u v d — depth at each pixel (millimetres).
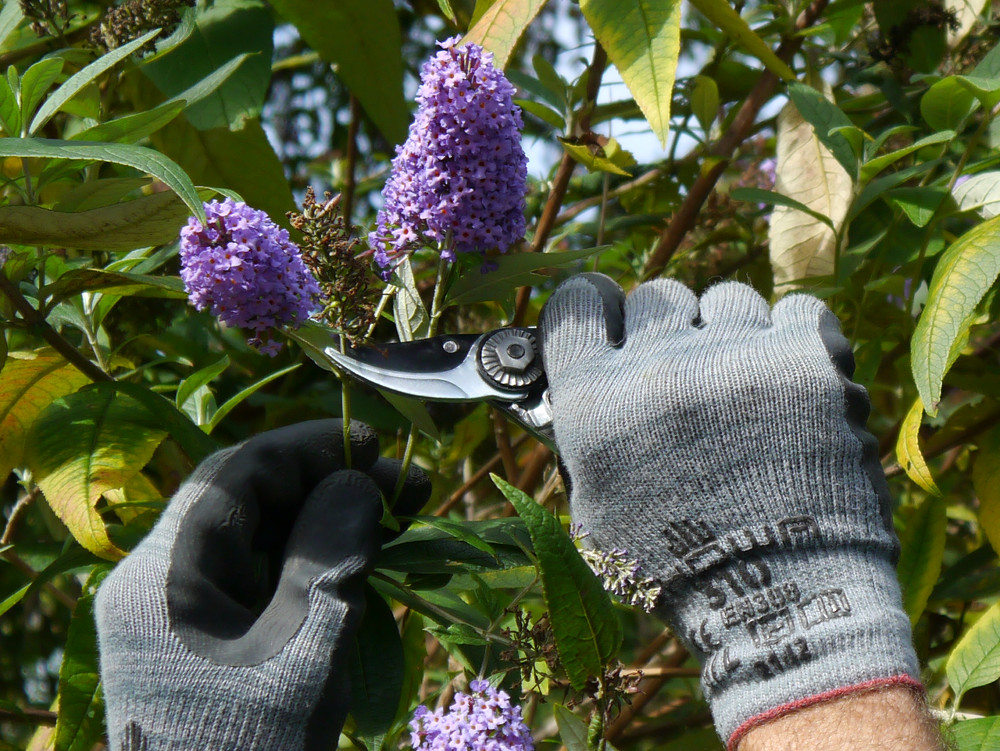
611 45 469
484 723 383
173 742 387
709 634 407
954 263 445
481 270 427
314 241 398
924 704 392
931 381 438
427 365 435
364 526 423
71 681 473
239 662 396
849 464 415
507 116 399
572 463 432
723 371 420
